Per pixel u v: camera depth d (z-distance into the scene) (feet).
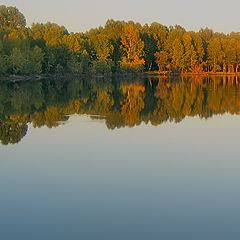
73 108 147.95
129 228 47.55
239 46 411.54
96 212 52.03
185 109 146.72
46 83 270.05
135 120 120.37
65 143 89.15
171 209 52.95
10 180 64.23
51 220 49.60
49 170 69.56
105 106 154.92
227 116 128.36
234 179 65.00
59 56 330.95
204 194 58.13
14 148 84.53
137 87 246.68
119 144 88.33
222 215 50.85
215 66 414.21
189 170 69.92
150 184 62.59
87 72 342.03
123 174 67.46
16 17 391.86
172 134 99.30
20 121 117.80
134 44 375.45
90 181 63.82
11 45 289.12
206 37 468.34
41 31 372.38
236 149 84.53
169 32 424.87
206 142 90.74
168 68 400.06
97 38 359.66
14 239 44.96
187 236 45.65
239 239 44.86
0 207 53.52
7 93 198.90
